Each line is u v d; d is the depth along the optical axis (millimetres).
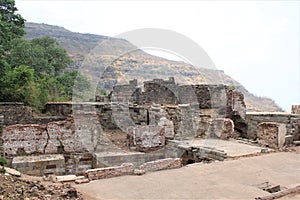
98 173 8219
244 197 6656
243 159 10727
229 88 18781
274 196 6641
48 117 14883
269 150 12211
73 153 12453
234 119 18062
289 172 9047
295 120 14820
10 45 24391
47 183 7359
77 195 6410
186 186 7504
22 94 16359
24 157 11273
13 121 13977
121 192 6969
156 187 7398
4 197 5469
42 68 27500
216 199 6527
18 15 22469
